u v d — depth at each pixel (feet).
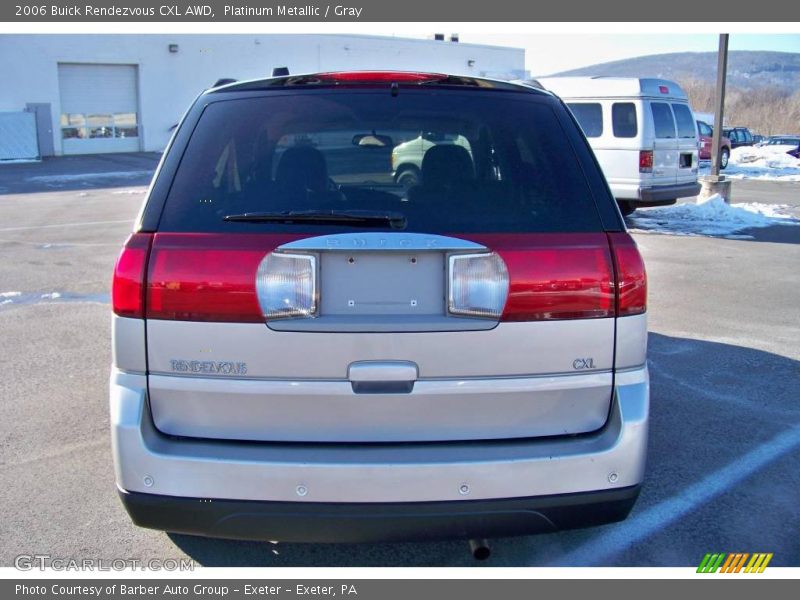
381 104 9.93
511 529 8.89
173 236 8.82
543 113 10.00
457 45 137.28
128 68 110.73
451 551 10.99
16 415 15.76
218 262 8.64
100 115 109.50
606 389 9.05
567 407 8.99
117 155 107.14
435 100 9.98
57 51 103.71
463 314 8.67
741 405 16.57
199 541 11.19
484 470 8.59
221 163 9.36
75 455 13.94
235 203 9.09
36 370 18.56
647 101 42.27
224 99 9.97
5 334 21.62
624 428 8.93
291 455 8.64
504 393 8.80
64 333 21.77
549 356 8.82
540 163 9.49
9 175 81.10
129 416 8.75
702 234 42.14
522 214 9.07
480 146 9.67
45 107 102.94
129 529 11.47
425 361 8.66
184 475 8.64
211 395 8.75
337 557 10.82
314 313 8.61
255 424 8.80
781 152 113.09
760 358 19.77
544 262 8.79
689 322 23.39
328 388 8.64
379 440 8.80
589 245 8.95
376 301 8.65
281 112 9.81
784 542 11.25
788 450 14.29
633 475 9.00
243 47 118.01
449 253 8.63
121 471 8.80
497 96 10.12
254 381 8.67
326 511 8.60
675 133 44.50
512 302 8.71
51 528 11.47
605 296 8.91
